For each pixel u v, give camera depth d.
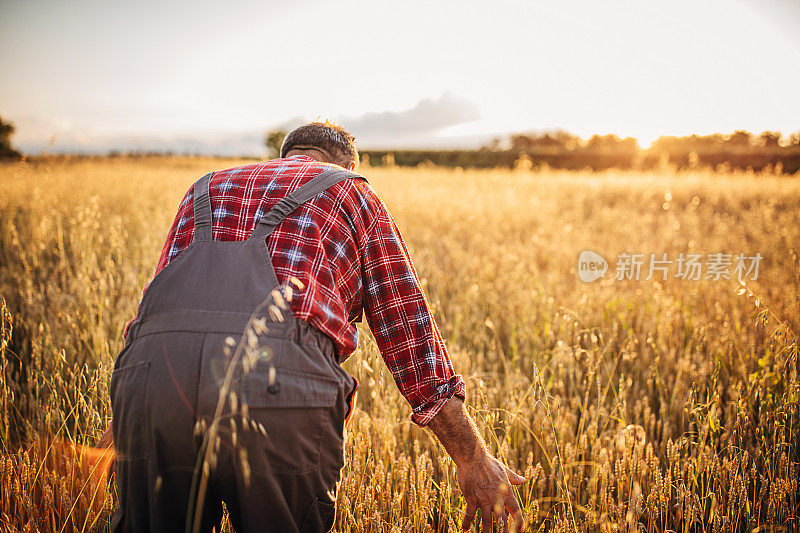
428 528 1.68
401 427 2.30
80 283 3.49
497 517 1.48
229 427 1.13
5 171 10.34
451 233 7.14
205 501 1.28
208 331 1.17
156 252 4.55
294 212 1.35
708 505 1.94
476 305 3.90
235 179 1.45
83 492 1.81
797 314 3.48
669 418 2.45
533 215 9.12
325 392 1.22
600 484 2.03
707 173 15.35
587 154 31.23
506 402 2.41
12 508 1.78
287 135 1.75
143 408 1.17
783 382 2.35
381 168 20.86
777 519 1.81
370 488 1.78
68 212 6.25
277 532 1.22
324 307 1.28
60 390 2.37
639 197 12.02
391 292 1.43
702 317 3.50
